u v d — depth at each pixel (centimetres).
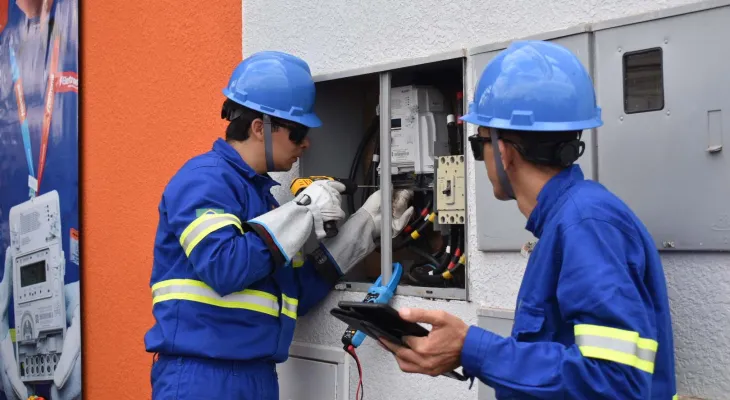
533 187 199
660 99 230
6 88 532
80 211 471
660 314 188
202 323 270
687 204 225
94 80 461
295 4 339
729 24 217
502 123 198
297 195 294
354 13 315
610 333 171
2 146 535
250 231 262
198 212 261
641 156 234
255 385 279
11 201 526
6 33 534
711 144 221
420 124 304
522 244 262
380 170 311
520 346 182
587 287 174
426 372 194
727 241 218
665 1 230
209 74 385
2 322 536
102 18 455
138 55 430
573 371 173
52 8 490
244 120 285
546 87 195
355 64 316
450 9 284
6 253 531
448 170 291
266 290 281
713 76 220
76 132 470
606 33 241
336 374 318
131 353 436
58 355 485
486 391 270
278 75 285
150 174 422
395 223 309
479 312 273
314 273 309
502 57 206
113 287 448
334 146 344
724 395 221
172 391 269
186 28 398
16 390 523
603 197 186
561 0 253
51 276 490
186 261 275
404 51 299
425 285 299
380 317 197
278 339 284
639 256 182
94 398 462
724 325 221
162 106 414
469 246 279
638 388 170
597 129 243
